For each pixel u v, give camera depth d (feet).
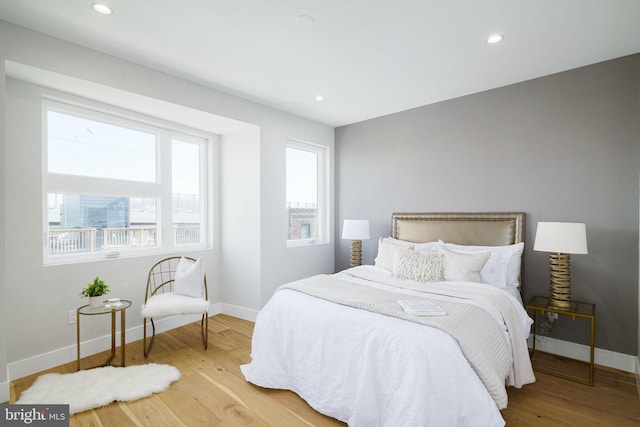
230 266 12.85
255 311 12.03
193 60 8.56
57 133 8.87
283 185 12.86
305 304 7.22
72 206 9.13
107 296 9.53
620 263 8.47
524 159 9.98
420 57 8.38
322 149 15.14
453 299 7.41
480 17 6.62
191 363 8.66
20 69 7.20
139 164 10.78
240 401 6.93
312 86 10.32
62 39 7.47
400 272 9.45
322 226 15.15
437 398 4.96
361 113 13.14
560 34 7.27
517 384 6.88
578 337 8.98
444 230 11.26
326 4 6.23
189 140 12.33
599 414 6.53
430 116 12.06
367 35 7.34
